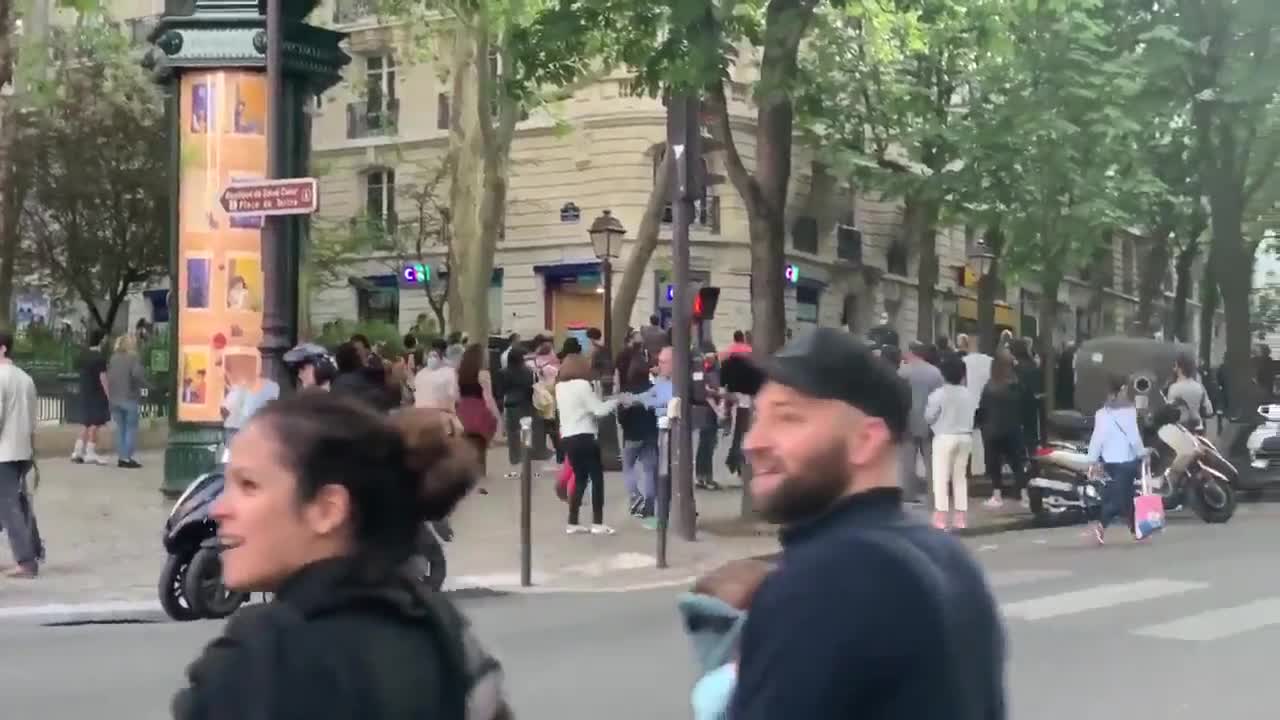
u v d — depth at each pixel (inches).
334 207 1717.5
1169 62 796.0
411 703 77.9
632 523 642.8
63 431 906.1
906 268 1921.8
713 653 103.7
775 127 621.9
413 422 87.3
